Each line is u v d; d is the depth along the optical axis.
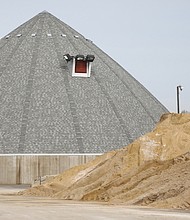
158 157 43.41
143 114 102.88
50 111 94.69
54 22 120.69
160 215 24.16
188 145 44.09
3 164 80.00
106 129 93.88
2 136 89.62
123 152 45.59
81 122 93.56
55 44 112.00
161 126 46.88
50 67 105.00
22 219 22.98
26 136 89.38
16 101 97.00
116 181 39.12
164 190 31.81
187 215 24.20
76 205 31.69
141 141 45.22
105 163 46.00
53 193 48.78
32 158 80.69
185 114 48.03
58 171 81.31
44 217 23.67
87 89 101.75
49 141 88.50
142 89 115.31
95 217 23.44
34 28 118.50
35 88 99.62
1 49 114.31
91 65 109.31
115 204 32.25
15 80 102.00
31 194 49.69
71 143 88.62
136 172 39.50
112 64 117.06
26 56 108.50
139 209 27.89
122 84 108.81
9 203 34.81
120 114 98.94
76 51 111.44
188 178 32.03
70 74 104.06
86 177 45.44
